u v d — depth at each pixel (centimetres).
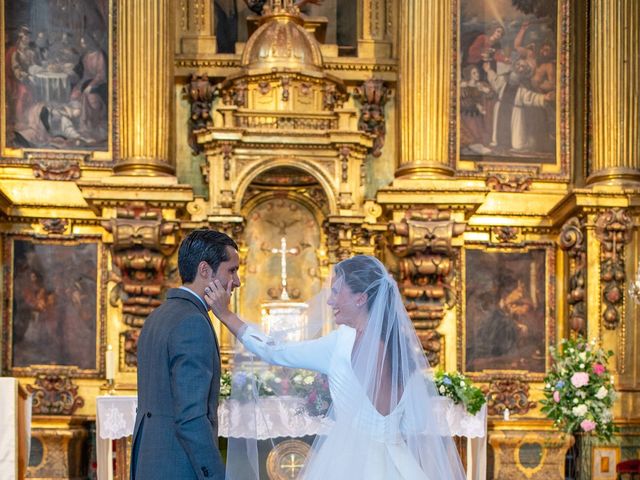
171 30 1040
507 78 1095
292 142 992
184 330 386
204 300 413
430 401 427
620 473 903
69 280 1018
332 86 1042
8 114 1044
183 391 377
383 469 405
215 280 412
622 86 1033
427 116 1030
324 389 462
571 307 1021
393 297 424
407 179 1014
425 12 1038
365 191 1074
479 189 984
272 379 540
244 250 1034
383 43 1104
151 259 967
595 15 1053
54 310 1012
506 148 1088
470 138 1084
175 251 1002
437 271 994
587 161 1081
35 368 1002
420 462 416
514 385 1036
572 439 973
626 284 988
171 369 385
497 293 1055
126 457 770
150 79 1007
